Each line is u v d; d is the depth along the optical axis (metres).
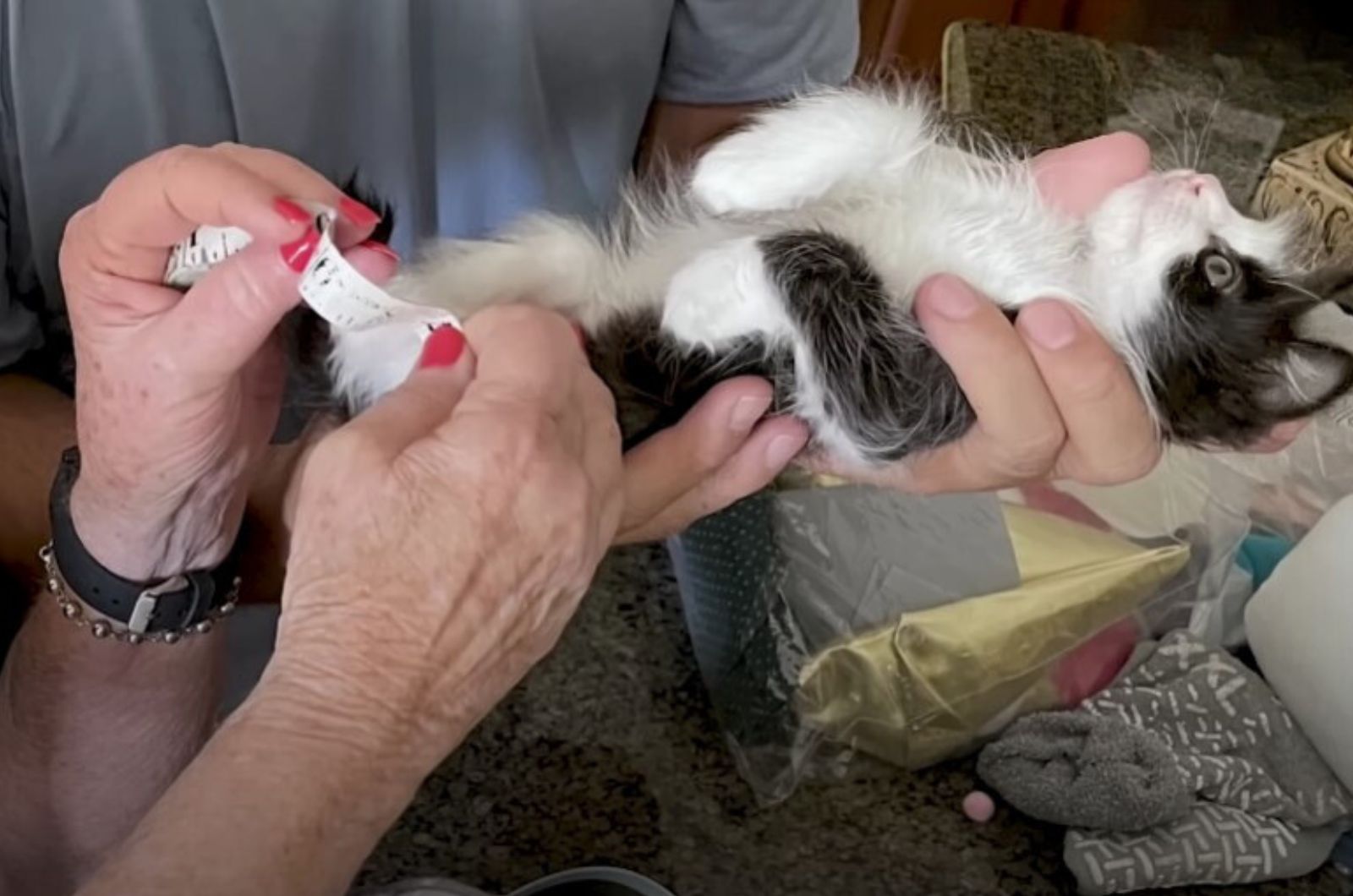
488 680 0.45
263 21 0.73
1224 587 0.97
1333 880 0.87
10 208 0.74
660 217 0.65
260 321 0.48
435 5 0.79
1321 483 0.98
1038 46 1.26
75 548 0.58
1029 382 0.56
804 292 0.58
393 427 0.45
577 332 0.55
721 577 0.93
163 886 0.37
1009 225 0.62
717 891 0.83
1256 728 0.90
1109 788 0.85
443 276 0.59
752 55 0.90
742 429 0.57
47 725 0.62
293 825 0.39
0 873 0.63
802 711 0.88
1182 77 1.58
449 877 0.82
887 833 0.88
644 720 0.91
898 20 1.37
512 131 0.84
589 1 0.82
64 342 0.77
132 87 0.72
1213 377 0.66
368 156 0.80
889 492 0.89
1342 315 0.69
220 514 0.59
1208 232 0.67
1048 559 0.90
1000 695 0.90
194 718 0.65
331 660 0.42
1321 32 1.78
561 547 0.44
